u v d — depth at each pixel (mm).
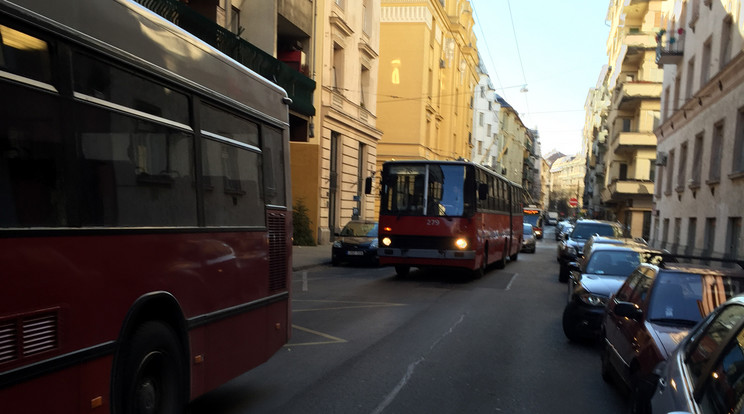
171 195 4273
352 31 28625
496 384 6602
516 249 25766
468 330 9625
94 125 3521
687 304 5562
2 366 2812
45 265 3092
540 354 8164
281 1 21219
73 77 3381
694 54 25031
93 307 3424
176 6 14297
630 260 10430
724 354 3002
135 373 3766
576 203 65750
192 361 4488
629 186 43000
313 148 25359
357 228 21469
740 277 5867
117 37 3760
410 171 16125
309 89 24359
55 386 3129
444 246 15656
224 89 5137
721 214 20281
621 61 48125
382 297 13086
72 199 3318
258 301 5684
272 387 6266
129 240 3764
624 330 5934
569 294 10828
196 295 4555
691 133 25016
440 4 43312
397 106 40281
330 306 11734
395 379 6641
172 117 4344
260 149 5879
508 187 22812
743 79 18375
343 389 6219
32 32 3113
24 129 3033
